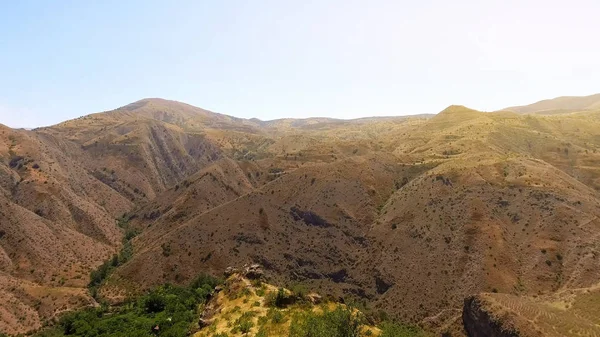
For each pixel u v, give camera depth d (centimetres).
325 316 3819
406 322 8681
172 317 8675
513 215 10412
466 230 10144
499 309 7106
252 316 4541
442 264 9662
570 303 7481
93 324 9406
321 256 11619
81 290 11900
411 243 10781
